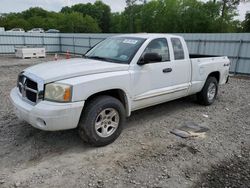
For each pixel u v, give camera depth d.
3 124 4.58
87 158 3.47
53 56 23.80
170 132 4.45
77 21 78.12
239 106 6.38
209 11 46.38
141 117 5.20
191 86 5.46
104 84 3.63
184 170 3.25
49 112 3.18
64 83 3.28
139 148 3.81
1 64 16.11
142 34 4.91
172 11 49.94
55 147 3.76
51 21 78.94
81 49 25.14
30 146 3.76
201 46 14.78
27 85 3.58
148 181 2.99
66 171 3.15
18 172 3.11
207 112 5.71
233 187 2.93
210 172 3.22
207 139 4.20
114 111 3.83
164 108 5.89
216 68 6.20
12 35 24.58
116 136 3.94
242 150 3.86
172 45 4.93
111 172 3.16
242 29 43.38
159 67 4.52
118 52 4.42
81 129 3.62
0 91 7.36
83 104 3.40
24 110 3.44
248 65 12.88
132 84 4.06
